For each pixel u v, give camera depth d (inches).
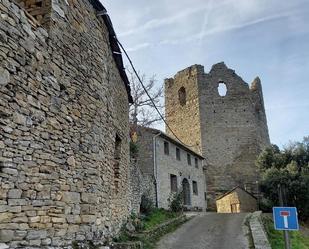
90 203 280.2
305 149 980.6
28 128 219.6
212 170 1317.7
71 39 283.3
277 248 476.7
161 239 492.7
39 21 257.8
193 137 1384.1
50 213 229.9
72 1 291.4
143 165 864.9
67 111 264.5
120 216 403.5
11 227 197.3
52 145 241.0
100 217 301.3
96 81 319.3
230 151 1342.3
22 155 211.9
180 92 1498.5
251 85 1485.0
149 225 536.7
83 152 279.9
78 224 259.6
